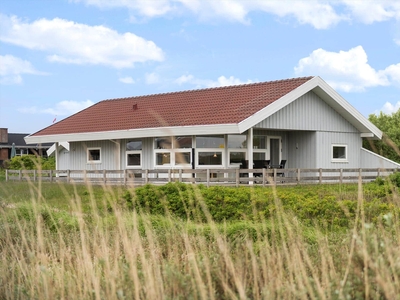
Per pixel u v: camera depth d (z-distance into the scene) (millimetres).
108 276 5113
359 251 4727
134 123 25984
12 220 9648
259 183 22922
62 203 13820
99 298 4844
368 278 4527
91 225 8703
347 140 26891
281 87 24562
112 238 7727
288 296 4688
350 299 4348
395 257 4836
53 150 36188
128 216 10219
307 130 25281
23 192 13594
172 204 12891
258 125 22672
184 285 4891
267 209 11586
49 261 7105
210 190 13398
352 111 26109
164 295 4664
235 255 6504
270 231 8898
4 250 7320
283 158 26297
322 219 10664
